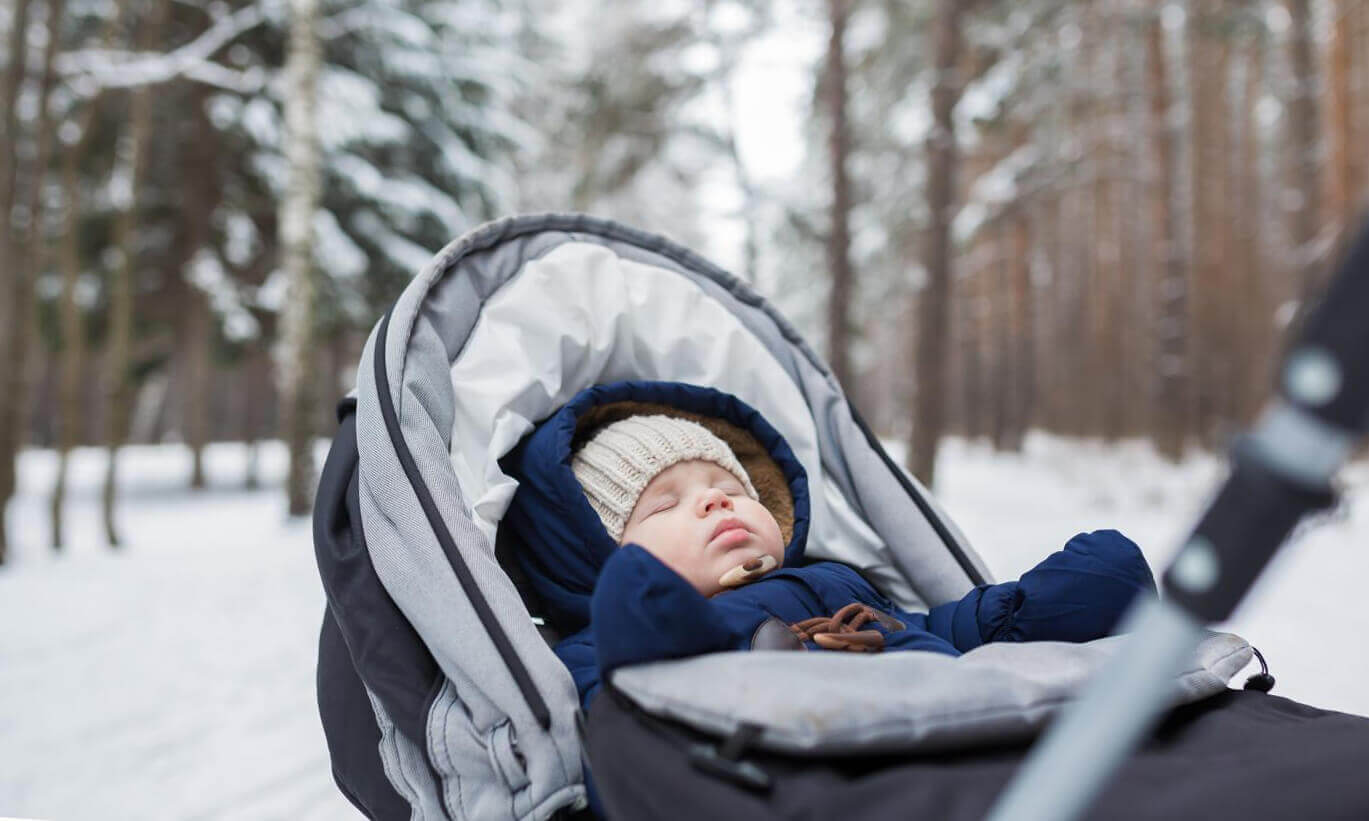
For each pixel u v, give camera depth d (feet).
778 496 5.78
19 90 23.49
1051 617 4.38
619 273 6.18
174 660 14.47
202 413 45.27
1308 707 3.59
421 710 4.11
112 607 18.42
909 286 51.42
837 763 2.96
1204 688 3.55
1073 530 27.37
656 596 3.32
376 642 4.27
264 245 41.34
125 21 34.19
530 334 5.65
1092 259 60.39
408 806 4.41
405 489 4.40
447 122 42.11
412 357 4.99
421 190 39.73
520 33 59.88
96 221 37.88
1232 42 41.83
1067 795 1.49
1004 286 63.26
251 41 36.73
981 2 38.42
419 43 39.45
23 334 23.58
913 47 41.81
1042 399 71.20
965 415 66.64
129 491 43.98
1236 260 56.08
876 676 3.16
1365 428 1.23
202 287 38.14
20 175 24.14
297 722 11.39
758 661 3.18
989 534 27.20
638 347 6.16
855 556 5.98
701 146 42.09
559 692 4.00
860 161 49.44
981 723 3.02
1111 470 40.65
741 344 6.37
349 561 4.45
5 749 10.40
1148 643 1.47
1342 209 34.40
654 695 3.14
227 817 8.45
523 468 5.26
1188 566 1.41
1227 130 54.03
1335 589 17.43
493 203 43.16
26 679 13.35
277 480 48.85
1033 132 50.42
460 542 4.29
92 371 72.43
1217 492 1.41
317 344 36.99
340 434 5.12
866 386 92.79
